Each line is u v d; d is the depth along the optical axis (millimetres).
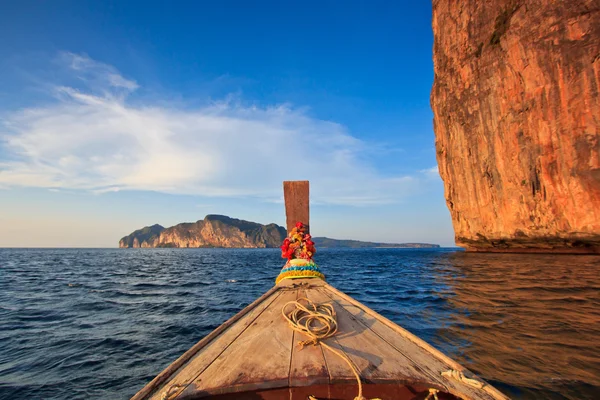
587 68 21797
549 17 23469
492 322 6023
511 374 3803
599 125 21500
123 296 11188
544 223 25016
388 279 15164
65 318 7875
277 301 3367
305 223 5824
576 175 22547
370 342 2350
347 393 1828
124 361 5094
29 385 4281
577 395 3312
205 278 17625
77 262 36188
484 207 30719
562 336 5117
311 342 2256
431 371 2008
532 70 24500
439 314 6910
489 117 28828
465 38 31625
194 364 2055
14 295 11484
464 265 20953
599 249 23453
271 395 1788
